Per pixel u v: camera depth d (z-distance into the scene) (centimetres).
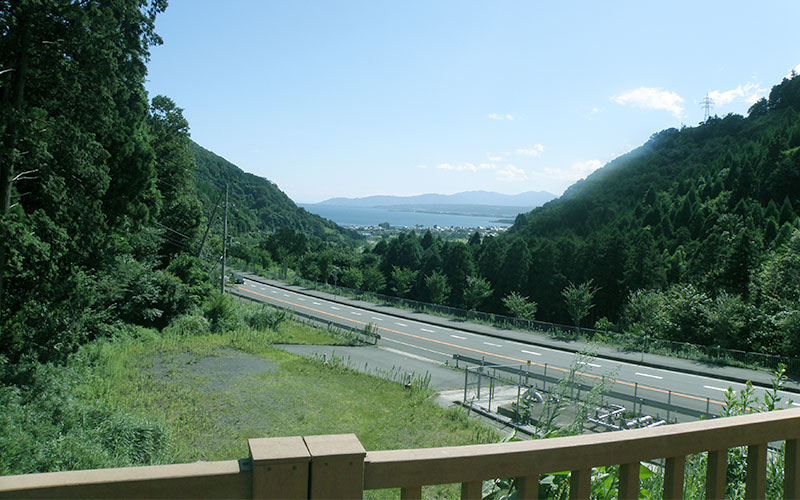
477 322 4284
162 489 142
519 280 6194
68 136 1891
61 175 1973
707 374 2678
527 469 180
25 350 1858
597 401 362
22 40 1739
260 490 148
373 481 162
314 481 153
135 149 2752
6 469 958
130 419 1423
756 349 3086
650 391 2352
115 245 2564
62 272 2092
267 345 2972
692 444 207
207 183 10238
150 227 3791
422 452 170
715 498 214
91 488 135
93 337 2519
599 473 296
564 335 3734
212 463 152
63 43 1800
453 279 6694
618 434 196
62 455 1071
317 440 163
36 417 1249
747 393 475
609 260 5753
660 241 7175
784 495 235
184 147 4519
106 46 1905
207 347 2748
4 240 1611
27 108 1780
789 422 230
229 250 7950
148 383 2053
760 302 3853
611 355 3088
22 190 2030
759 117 12631
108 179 2130
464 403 2062
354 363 2722
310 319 4025
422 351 3238
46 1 1688
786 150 7988
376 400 2041
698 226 7469
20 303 1975
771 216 6550
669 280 5919
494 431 1725
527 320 4009
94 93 1948
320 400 2003
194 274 3716
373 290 6356
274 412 1831
